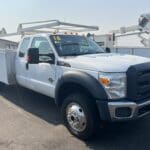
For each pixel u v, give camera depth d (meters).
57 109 6.61
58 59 5.47
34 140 4.77
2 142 4.68
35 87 6.34
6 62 7.20
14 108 6.71
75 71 4.85
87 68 4.73
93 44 6.56
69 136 4.94
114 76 4.42
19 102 7.27
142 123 5.61
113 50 11.72
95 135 4.88
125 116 4.40
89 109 4.57
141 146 4.55
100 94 4.41
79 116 4.74
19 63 7.03
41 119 5.88
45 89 5.95
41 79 6.06
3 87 8.34
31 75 6.45
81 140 4.79
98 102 4.45
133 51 12.29
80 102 4.67
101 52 6.25
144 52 12.13
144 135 5.01
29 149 4.42
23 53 6.90
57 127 5.39
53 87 5.65
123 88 4.45
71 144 4.62
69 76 4.84
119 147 4.53
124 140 4.80
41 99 7.56
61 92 5.27
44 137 4.89
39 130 5.23
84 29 9.35
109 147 4.53
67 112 5.02
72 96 4.86
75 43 6.09
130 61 4.83
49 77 5.77
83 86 4.61
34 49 5.66
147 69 4.66
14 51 7.36
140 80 4.54
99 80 4.50
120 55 5.60
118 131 5.19
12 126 5.45
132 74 4.45
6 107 6.80
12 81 7.36
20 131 5.18
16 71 7.27
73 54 5.74
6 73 7.28
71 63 5.09
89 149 4.45
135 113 4.43
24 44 6.94
